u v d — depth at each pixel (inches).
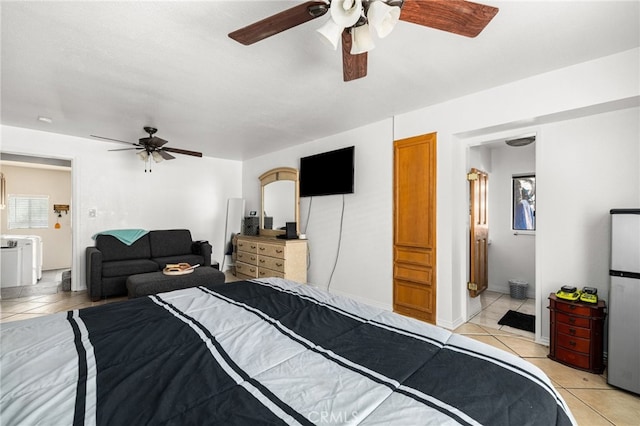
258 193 225.3
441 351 41.8
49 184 267.1
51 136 161.6
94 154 176.9
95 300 150.3
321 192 164.2
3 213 249.4
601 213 93.6
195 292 69.6
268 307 59.5
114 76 95.6
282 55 83.5
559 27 70.4
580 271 97.3
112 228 183.9
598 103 84.7
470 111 110.2
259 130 156.6
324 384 33.3
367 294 145.9
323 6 51.3
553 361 92.7
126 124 146.2
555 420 29.8
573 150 98.1
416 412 28.2
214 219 231.0
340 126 149.6
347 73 74.2
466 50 80.4
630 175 89.0
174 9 64.6
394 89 106.0
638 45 78.0
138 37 74.7
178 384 32.8
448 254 117.4
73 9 64.2
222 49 80.4
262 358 39.1
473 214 140.5
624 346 76.5
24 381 32.6
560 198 100.9
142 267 161.5
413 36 74.0
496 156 177.0
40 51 80.7
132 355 39.4
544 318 104.4
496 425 27.2
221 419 27.4
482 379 34.2
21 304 144.9
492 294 170.2
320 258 171.5
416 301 127.5
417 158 126.0
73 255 169.3
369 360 38.9
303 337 46.0
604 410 69.6
